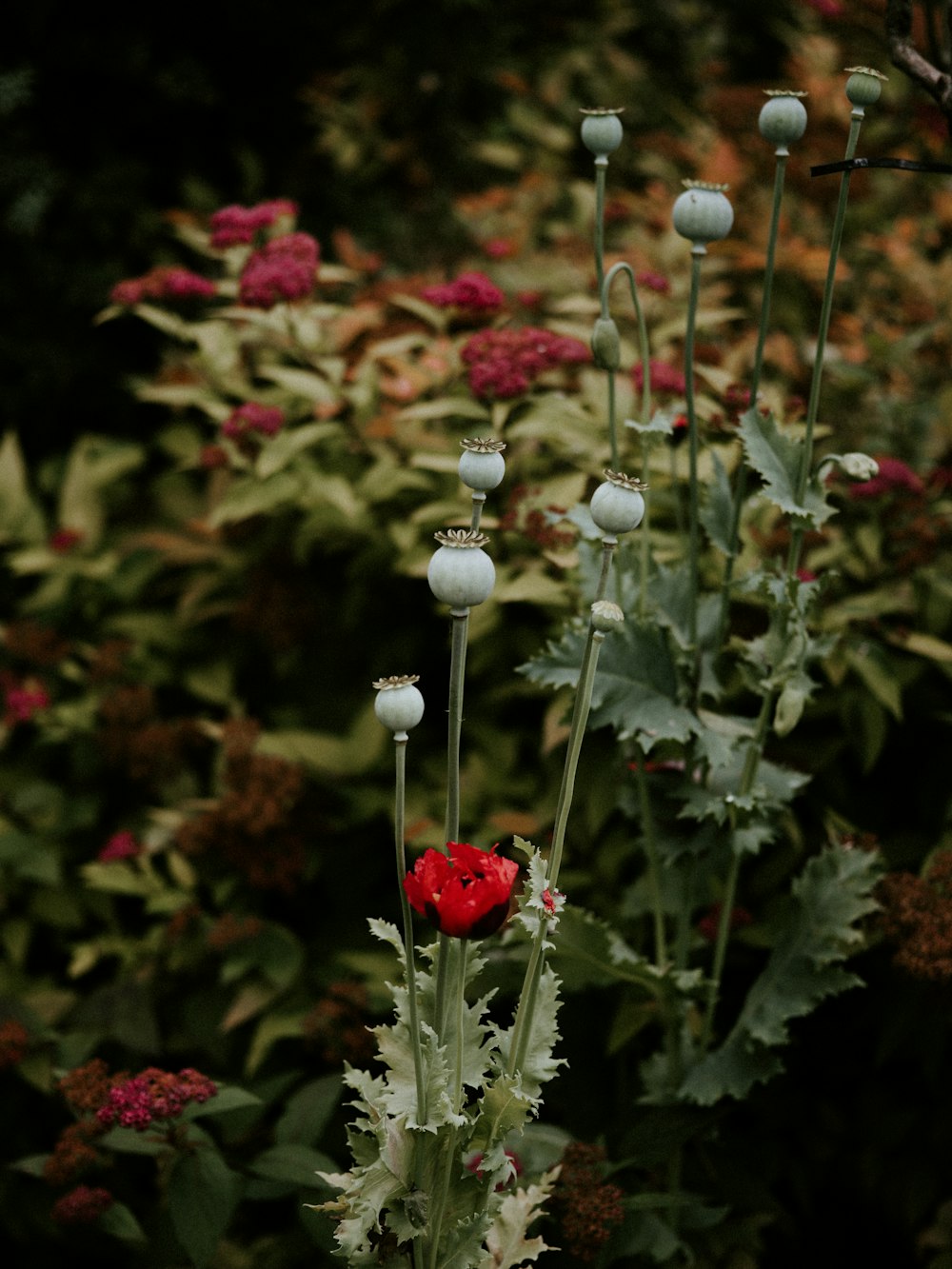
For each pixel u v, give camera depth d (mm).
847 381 2506
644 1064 2205
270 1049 2436
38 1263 2410
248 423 2385
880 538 2359
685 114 3852
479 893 1718
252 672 2879
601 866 2342
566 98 3973
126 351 3885
